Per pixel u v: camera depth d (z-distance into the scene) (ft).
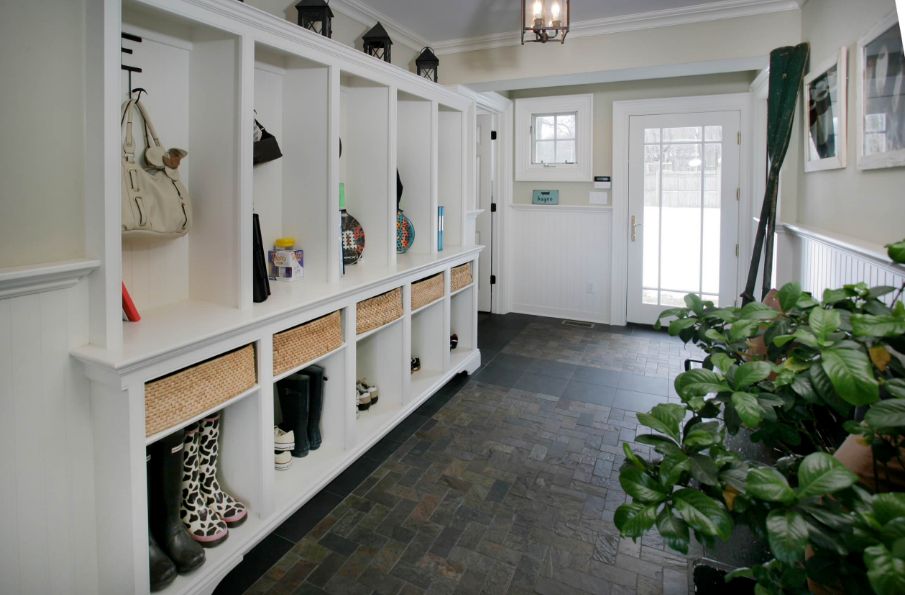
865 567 2.89
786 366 4.22
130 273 6.00
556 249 16.98
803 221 10.16
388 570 5.97
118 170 4.74
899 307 3.85
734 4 10.00
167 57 6.07
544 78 11.80
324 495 7.39
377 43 9.20
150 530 5.38
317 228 7.77
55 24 4.54
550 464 8.25
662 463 3.61
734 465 3.57
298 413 7.48
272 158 7.25
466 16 10.62
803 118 10.05
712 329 5.56
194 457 5.81
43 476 4.66
